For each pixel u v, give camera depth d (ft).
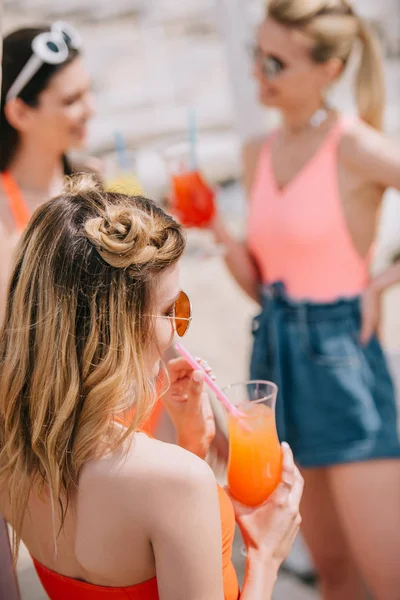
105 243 4.01
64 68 7.82
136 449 4.11
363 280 8.49
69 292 4.07
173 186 8.96
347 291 8.36
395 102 22.53
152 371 4.39
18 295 4.23
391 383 8.51
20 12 22.65
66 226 4.16
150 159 15.08
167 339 4.32
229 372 15.19
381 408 8.24
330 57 8.15
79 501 4.16
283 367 8.31
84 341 4.07
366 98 8.66
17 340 4.22
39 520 4.52
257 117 13.94
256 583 4.68
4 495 4.70
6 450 4.39
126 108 22.81
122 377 4.01
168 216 4.39
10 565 5.26
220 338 16.92
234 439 5.02
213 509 4.09
